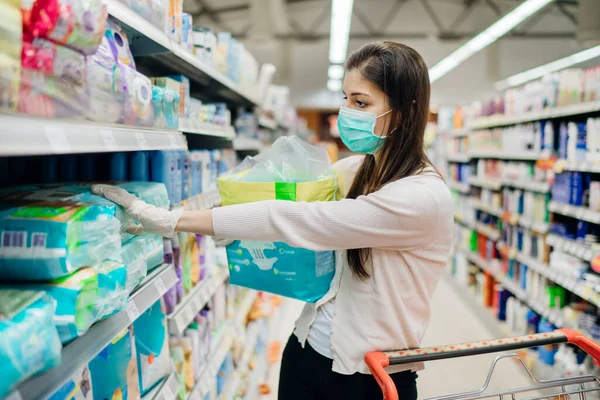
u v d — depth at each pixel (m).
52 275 0.82
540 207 3.52
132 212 1.07
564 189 3.09
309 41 10.46
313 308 1.41
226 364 2.44
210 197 2.12
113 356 1.14
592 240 2.80
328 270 1.39
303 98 13.45
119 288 0.96
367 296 1.27
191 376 1.77
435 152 7.38
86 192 1.07
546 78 3.42
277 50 11.11
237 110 3.64
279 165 1.38
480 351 1.24
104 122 1.00
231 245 1.35
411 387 1.36
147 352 1.39
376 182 1.29
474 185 5.39
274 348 3.59
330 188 1.37
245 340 2.96
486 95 11.59
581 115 3.28
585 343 1.30
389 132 1.27
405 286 1.26
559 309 3.25
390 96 1.24
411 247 1.22
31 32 0.72
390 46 1.25
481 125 4.92
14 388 0.66
